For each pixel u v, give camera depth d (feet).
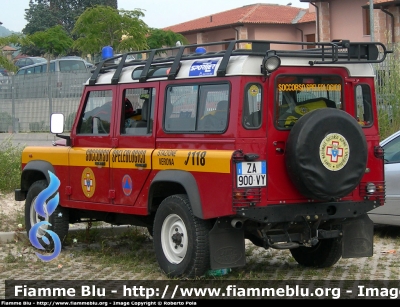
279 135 23.57
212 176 23.41
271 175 23.40
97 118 29.45
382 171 25.76
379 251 31.17
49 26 194.08
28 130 57.11
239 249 24.07
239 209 22.66
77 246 33.09
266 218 23.20
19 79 57.93
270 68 23.06
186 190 24.23
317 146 23.02
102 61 30.09
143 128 27.04
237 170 22.72
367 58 25.41
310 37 141.18
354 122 23.73
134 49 83.05
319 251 27.35
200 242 24.08
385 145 34.17
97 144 29.19
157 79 26.45
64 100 54.03
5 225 36.52
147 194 26.37
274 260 29.53
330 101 24.94
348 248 26.02
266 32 142.20
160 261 25.81
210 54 24.91
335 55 24.00
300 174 23.02
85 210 31.60
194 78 24.85
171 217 25.43
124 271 27.35
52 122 29.94
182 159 24.68
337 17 120.47
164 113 26.03
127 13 84.07
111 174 28.14
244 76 23.17
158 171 25.81
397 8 105.60
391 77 54.34
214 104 24.02
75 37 163.63
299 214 23.82
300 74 24.20
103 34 83.71
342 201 24.79
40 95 55.93
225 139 23.31
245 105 23.17
